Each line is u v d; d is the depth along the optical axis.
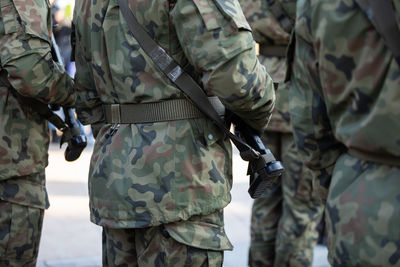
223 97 3.37
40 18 4.21
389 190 2.67
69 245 7.01
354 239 2.74
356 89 2.73
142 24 3.58
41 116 4.69
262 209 5.84
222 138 3.71
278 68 5.45
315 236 5.66
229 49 3.30
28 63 4.14
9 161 4.54
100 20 3.76
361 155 2.80
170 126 3.59
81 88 4.03
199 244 3.58
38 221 4.78
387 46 2.63
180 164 3.55
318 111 3.06
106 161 3.72
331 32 2.76
